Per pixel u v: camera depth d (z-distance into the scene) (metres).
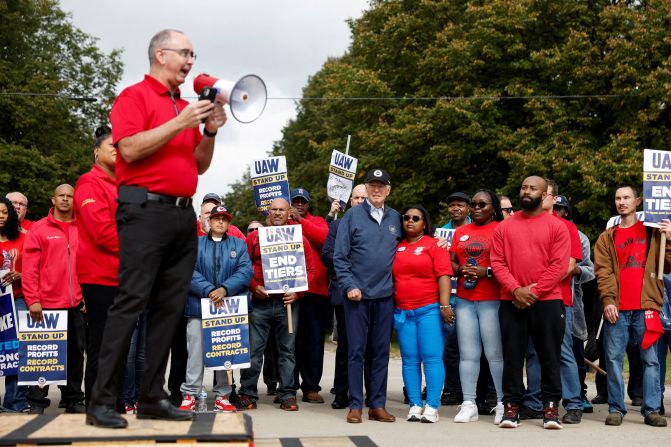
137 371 8.20
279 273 9.12
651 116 21.67
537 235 7.84
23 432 4.18
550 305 7.73
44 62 32.38
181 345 9.28
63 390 8.54
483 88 24.45
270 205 9.66
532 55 23.23
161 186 4.57
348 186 11.39
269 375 10.73
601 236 8.36
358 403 8.15
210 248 8.93
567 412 8.23
